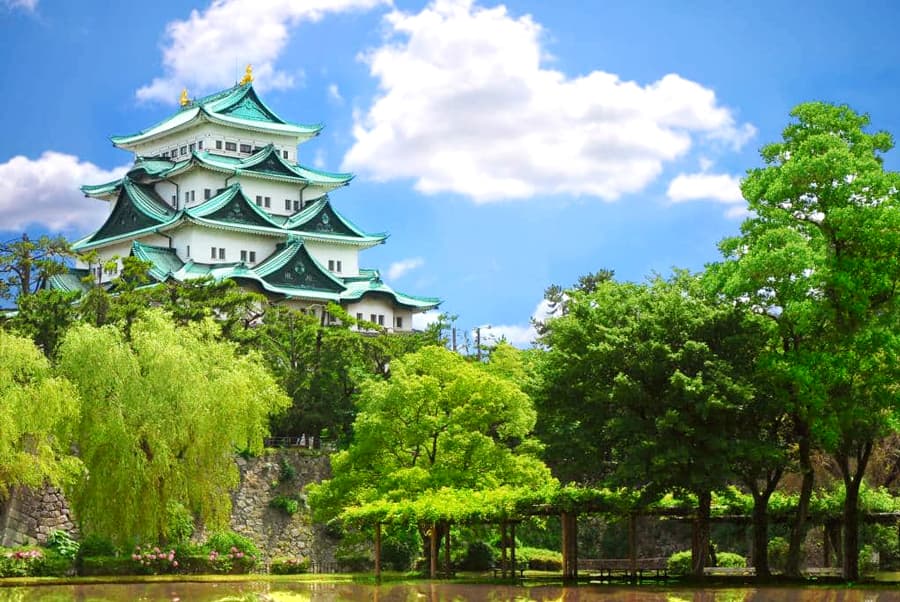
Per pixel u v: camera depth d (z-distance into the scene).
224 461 64.44
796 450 58.75
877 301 50.53
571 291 59.00
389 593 52.03
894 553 68.19
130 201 139.50
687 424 51.91
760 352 52.94
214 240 132.12
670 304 54.44
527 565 73.88
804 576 57.91
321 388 85.94
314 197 147.12
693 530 58.34
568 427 68.00
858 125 51.50
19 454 54.12
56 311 78.88
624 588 52.84
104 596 49.78
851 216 48.44
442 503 57.00
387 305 136.62
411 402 64.62
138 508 59.69
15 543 62.97
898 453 71.38
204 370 64.69
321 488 66.44
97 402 59.44
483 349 108.81
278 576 65.12
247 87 152.12
